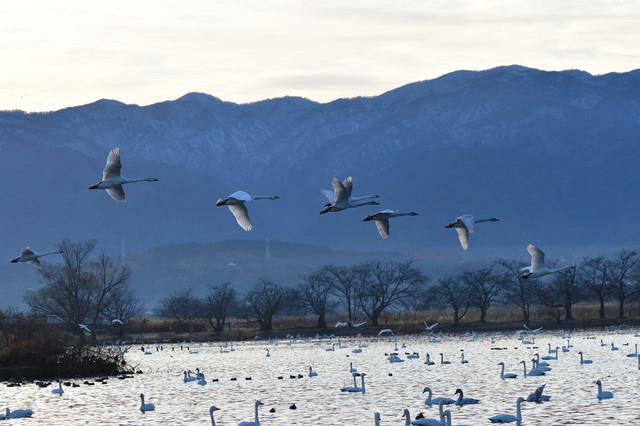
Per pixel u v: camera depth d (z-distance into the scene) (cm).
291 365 10988
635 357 10512
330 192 5084
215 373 10031
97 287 17612
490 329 19112
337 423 5950
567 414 6053
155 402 7231
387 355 12069
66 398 7519
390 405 6725
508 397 6994
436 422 5575
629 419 5841
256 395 7588
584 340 14388
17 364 9400
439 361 10806
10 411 6756
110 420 6325
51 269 17588
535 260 5409
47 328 10975
